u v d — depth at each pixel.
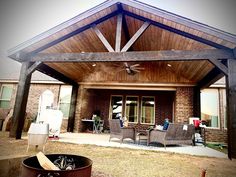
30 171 1.44
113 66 10.20
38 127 4.30
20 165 2.39
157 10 5.29
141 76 10.08
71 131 10.12
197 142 8.07
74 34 6.53
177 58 5.11
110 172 2.96
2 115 10.32
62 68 8.65
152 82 9.82
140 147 5.81
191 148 6.45
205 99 9.78
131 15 6.26
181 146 6.93
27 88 6.30
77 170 1.49
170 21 5.24
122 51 5.57
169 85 9.57
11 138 5.84
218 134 9.27
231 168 3.68
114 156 4.24
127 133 6.46
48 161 1.74
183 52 5.11
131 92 12.38
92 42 7.84
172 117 11.30
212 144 8.38
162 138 5.84
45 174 1.40
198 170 3.44
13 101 11.73
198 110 8.90
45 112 6.85
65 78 9.62
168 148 6.07
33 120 10.01
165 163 3.86
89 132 10.91
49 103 7.32
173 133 5.98
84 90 10.99
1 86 12.09
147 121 11.80
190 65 7.58
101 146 5.49
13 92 11.91
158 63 9.66
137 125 11.77
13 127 5.93
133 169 3.24
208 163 4.05
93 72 10.70
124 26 7.64
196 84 9.14
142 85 9.99
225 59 5.01
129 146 5.86
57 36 6.18
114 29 7.68
